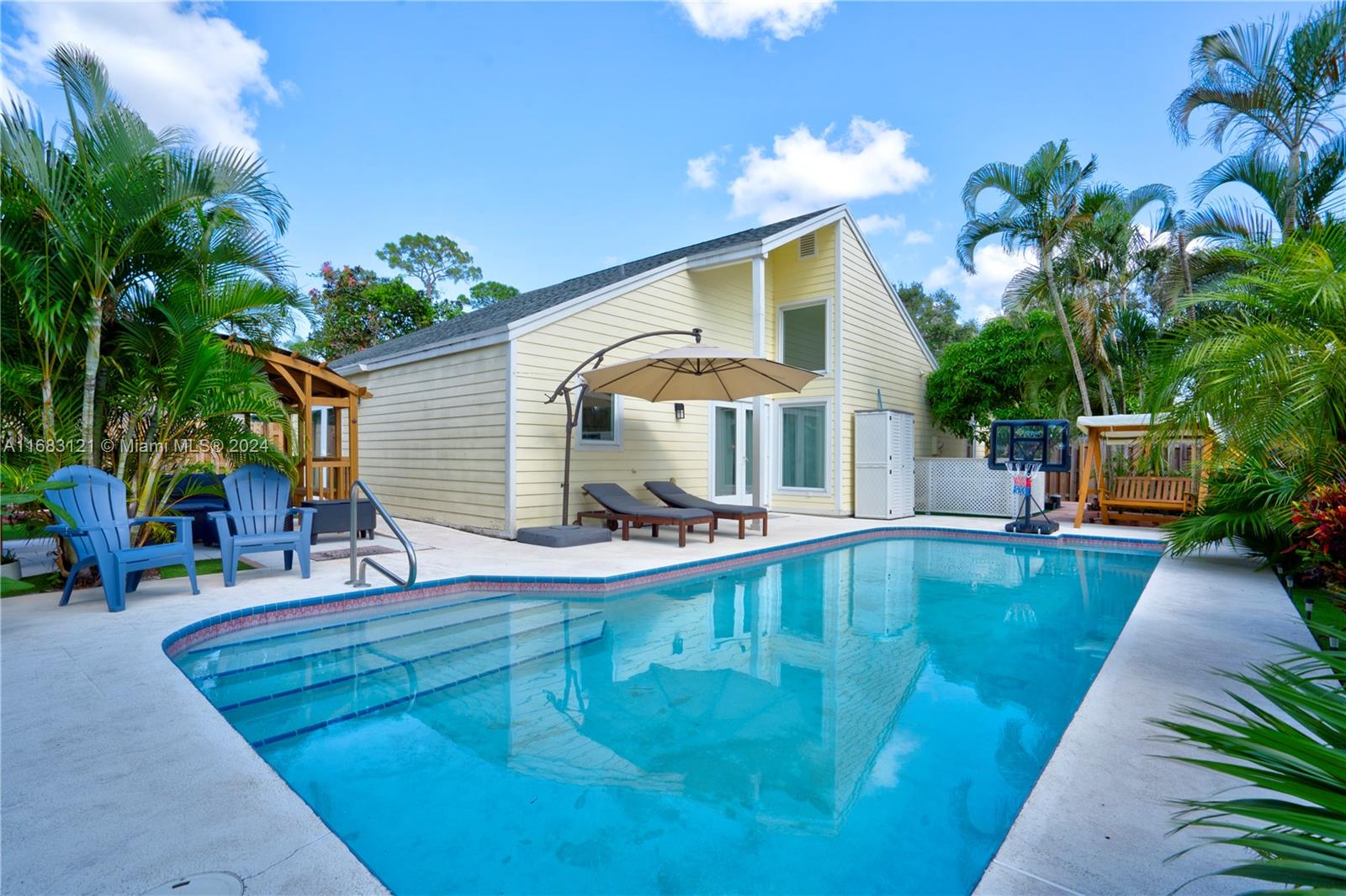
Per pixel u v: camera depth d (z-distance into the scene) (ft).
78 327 17.47
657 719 10.92
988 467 34.81
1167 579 20.17
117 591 15.33
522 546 26.66
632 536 30.12
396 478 36.27
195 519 25.63
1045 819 6.74
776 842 7.35
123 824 6.69
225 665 13.56
